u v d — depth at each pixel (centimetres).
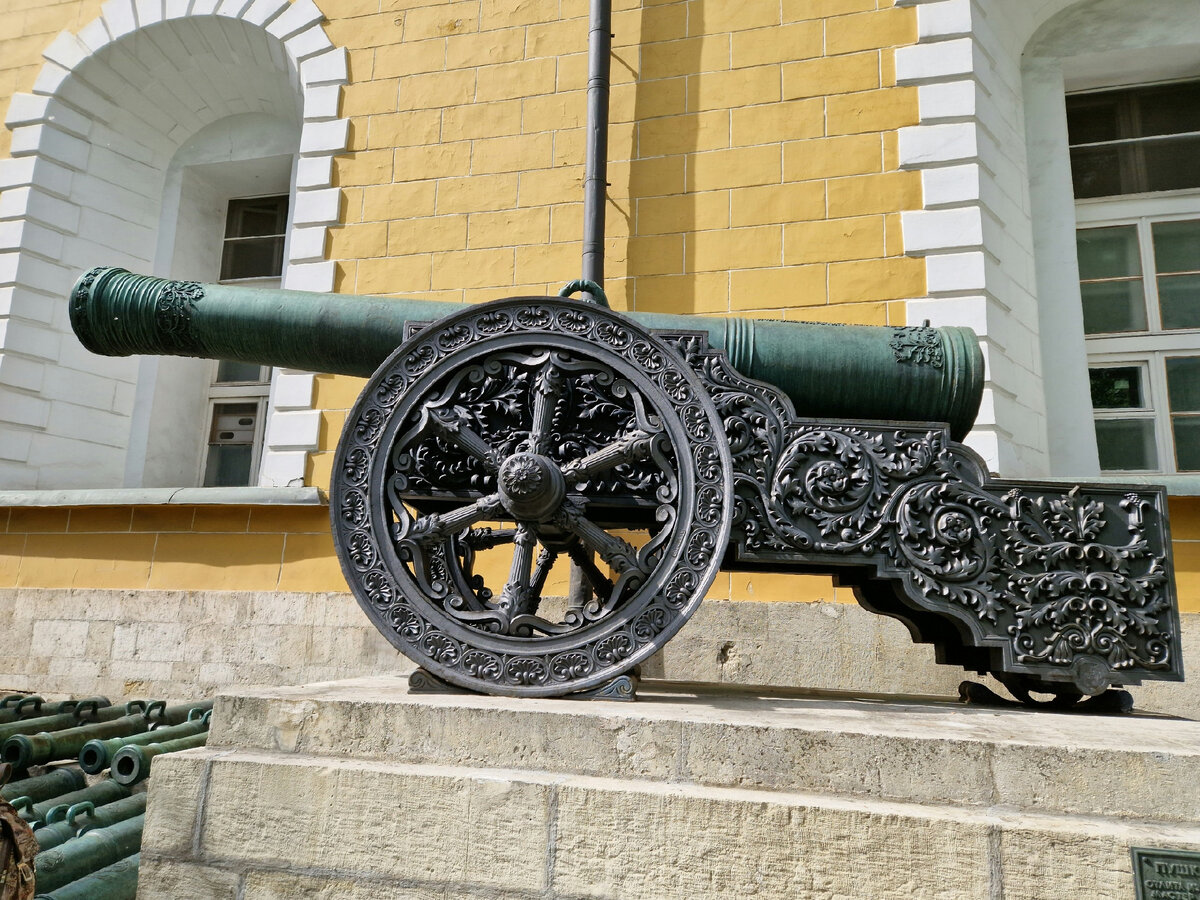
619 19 620
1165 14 628
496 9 644
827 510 288
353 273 619
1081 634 281
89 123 743
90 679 561
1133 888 185
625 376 284
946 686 451
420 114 637
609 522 323
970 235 532
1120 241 633
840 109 571
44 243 705
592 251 566
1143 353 609
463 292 599
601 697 259
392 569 270
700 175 582
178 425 767
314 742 235
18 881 186
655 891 201
